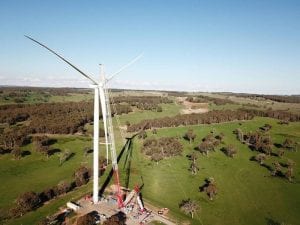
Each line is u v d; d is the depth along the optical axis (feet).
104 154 468.75
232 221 292.20
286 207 326.24
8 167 403.13
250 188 370.12
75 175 358.43
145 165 428.15
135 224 259.19
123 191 329.31
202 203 322.96
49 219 252.62
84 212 273.54
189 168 424.05
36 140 496.23
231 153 477.77
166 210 294.46
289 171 398.62
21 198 279.69
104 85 260.42
